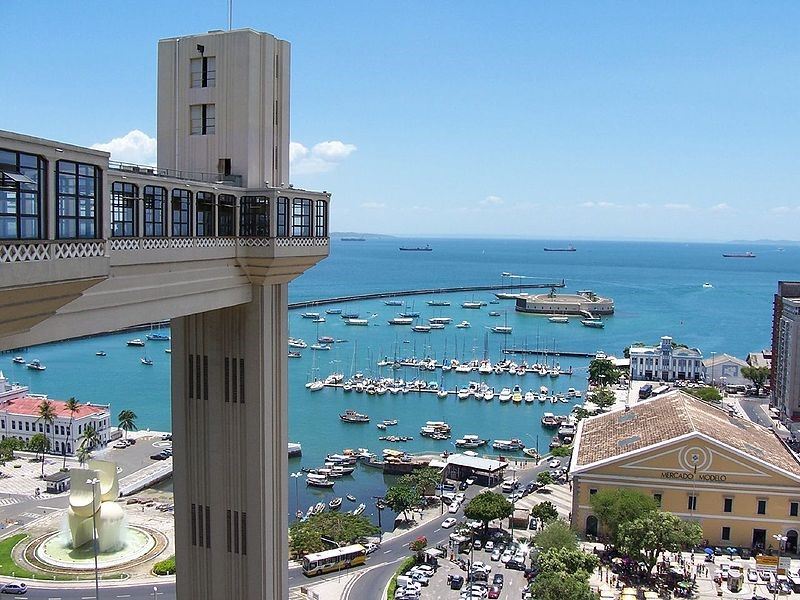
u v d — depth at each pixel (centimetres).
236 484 6112
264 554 6100
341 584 11694
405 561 12388
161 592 11244
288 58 6394
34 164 3155
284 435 6362
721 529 12525
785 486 12319
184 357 6178
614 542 11944
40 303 3353
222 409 6084
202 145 5991
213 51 5916
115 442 19950
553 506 14288
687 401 15312
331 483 17312
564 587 9312
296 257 5956
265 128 6094
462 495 16362
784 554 12175
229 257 5494
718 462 12450
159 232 4675
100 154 3528
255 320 5922
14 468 17600
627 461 12694
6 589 11106
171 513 14862
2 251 2975
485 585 11306
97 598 9869
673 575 11200
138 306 4534
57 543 12975
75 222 3419
